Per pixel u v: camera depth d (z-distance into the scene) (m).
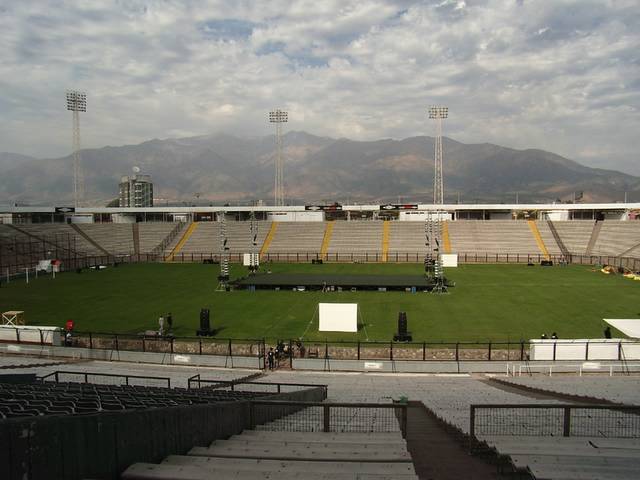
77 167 118.75
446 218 110.31
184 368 32.03
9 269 79.06
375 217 125.81
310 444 10.15
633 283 65.12
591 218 108.31
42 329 37.12
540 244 94.56
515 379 28.28
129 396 13.27
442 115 115.06
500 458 9.57
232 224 109.94
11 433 5.65
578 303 52.47
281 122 125.44
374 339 39.81
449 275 73.31
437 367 31.67
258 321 45.91
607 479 7.81
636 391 23.17
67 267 85.50
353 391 24.56
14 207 109.56
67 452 6.50
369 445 10.07
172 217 123.44
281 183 125.94
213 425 10.80
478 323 44.44
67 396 11.49
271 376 29.62
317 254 96.06
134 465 7.70
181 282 69.75
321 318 42.31
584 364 31.06
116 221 122.06
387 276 70.31
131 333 42.00
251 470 7.97
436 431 13.39
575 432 12.91
